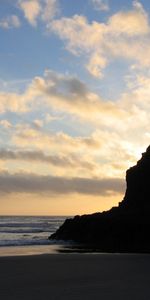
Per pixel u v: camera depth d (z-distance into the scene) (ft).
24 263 85.35
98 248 143.84
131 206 192.13
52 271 73.82
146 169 198.80
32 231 266.36
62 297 48.93
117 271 74.08
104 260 93.76
